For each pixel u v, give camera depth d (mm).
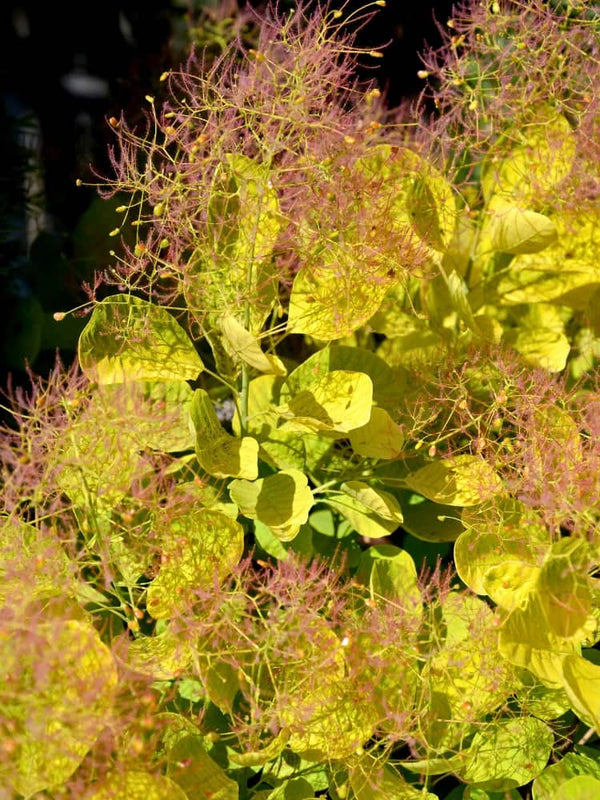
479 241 1070
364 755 944
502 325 1091
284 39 987
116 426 944
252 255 980
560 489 939
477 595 1001
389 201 999
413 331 1065
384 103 1170
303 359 1107
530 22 1046
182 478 986
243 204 982
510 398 1022
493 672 950
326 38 1026
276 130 978
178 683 963
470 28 1060
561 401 1006
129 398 951
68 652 886
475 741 954
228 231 997
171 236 986
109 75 1280
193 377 989
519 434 979
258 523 988
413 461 1031
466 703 941
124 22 1325
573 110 1043
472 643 953
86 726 883
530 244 1024
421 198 1027
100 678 886
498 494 974
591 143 1034
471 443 1011
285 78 987
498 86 1062
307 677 933
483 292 1076
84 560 956
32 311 1067
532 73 1042
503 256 1084
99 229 1098
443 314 1063
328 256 993
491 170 1070
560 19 1041
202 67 1042
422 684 957
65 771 883
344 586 958
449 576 985
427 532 1006
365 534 979
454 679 958
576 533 936
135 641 943
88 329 976
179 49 1259
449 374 1026
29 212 1160
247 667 950
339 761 949
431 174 1027
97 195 1154
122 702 903
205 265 1002
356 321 996
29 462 926
